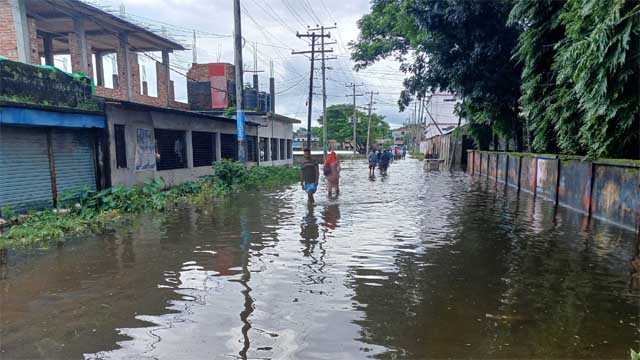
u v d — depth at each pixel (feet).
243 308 13.60
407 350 10.80
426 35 57.26
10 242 22.41
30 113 30.55
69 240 23.48
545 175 40.40
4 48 42.70
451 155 106.93
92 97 38.11
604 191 28.35
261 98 92.73
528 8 40.34
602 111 26.78
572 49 28.32
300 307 13.64
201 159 60.49
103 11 56.49
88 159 38.17
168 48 78.38
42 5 51.60
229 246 21.85
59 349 11.09
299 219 29.89
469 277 16.56
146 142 46.21
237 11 56.08
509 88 55.42
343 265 18.30
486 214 31.68
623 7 24.25
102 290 15.44
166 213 32.73
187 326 12.32
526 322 12.42
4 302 14.42
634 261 18.65
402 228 26.45
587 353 10.60
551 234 24.29
